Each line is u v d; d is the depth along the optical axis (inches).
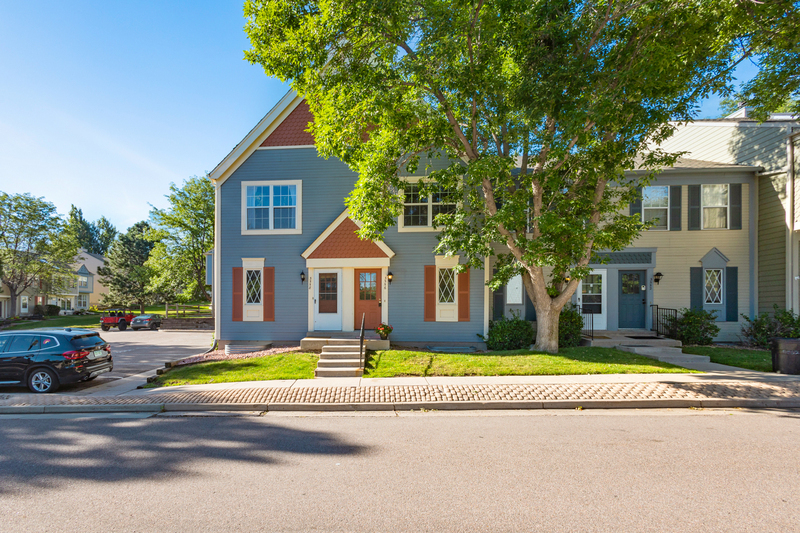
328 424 297.1
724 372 428.8
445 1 410.0
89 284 2367.1
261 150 643.5
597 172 472.7
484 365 439.2
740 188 667.4
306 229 635.5
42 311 1851.6
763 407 332.5
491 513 167.9
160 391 388.5
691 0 371.9
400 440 259.0
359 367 440.8
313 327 626.2
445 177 473.1
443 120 461.7
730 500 178.7
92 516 168.2
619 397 340.8
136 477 206.2
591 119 400.5
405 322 616.4
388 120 465.7
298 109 645.3
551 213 424.2
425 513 168.1
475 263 511.8
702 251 667.4
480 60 412.8
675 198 672.4
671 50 378.3
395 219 622.8
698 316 614.5
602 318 670.5
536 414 319.0
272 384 394.9
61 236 1720.0
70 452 242.1
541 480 198.5
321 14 423.2
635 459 224.5
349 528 157.5
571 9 415.5
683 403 334.6
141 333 1216.8
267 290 635.5
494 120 447.2
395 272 620.1
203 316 1539.1
